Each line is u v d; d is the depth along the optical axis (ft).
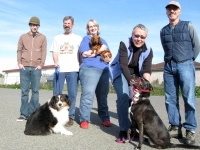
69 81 10.24
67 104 8.91
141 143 6.97
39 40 10.84
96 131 9.21
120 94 7.84
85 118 9.70
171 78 8.40
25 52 10.73
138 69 7.99
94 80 9.51
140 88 7.13
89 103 9.65
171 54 8.20
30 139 7.85
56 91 10.31
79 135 8.55
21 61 10.80
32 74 10.78
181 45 8.00
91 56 9.53
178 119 8.47
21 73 10.75
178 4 8.00
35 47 10.77
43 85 45.88
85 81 9.55
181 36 7.97
